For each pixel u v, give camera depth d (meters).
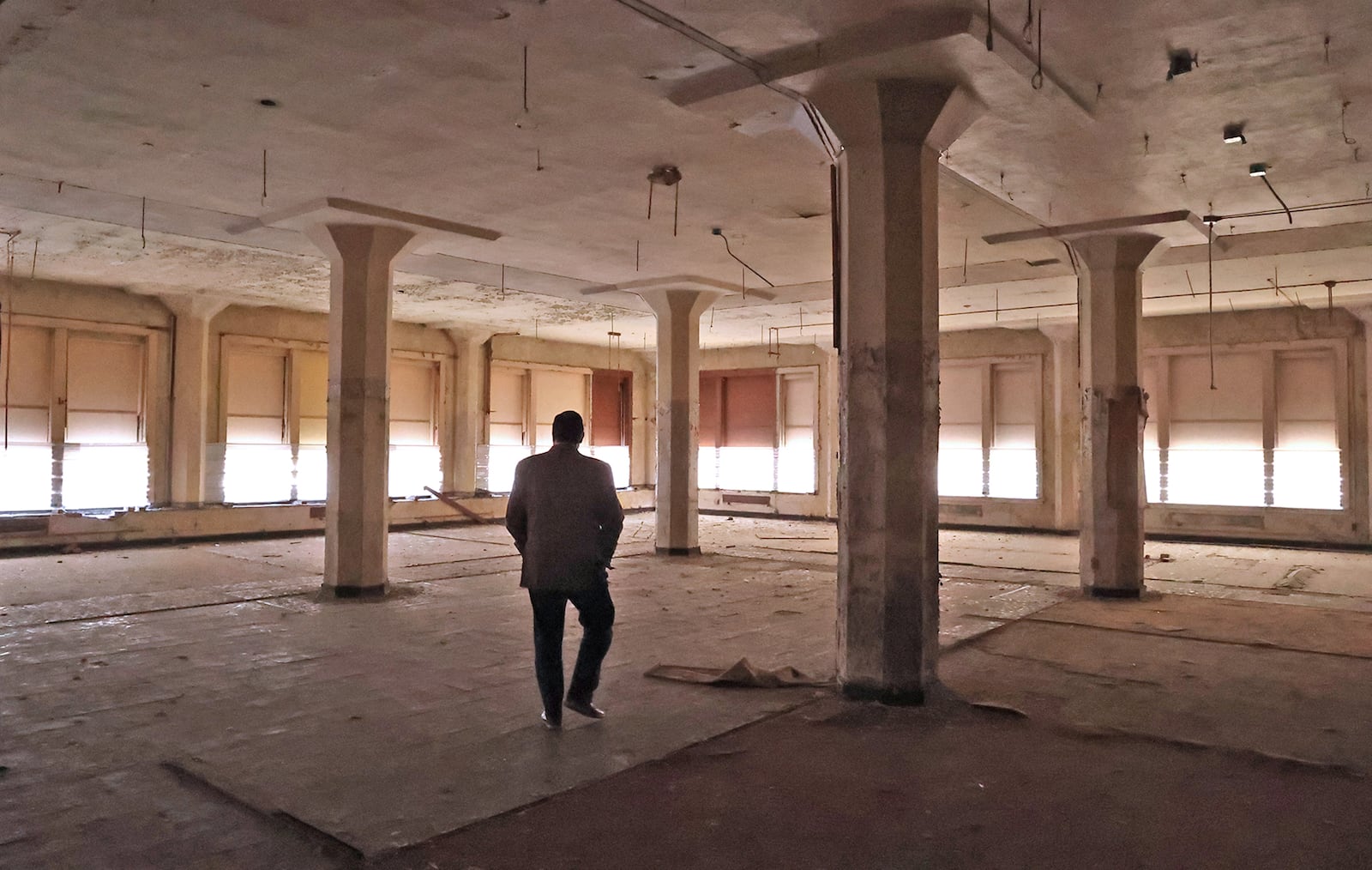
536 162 8.29
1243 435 16.55
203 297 15.80
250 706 5.89
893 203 6.13
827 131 6.41
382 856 3.77
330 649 7.51
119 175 8.68
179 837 3.95
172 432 16.02
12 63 6.15
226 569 12.44
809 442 21.73
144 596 10.09
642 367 24.78
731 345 22.72
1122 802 4.38
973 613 9.34
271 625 8.51
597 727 5.48
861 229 6.21
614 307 17.14
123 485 15.46
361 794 4.42
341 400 10.15
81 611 9.20
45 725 5.49
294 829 4.04
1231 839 3.97
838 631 6.37
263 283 14.71
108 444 15.30
